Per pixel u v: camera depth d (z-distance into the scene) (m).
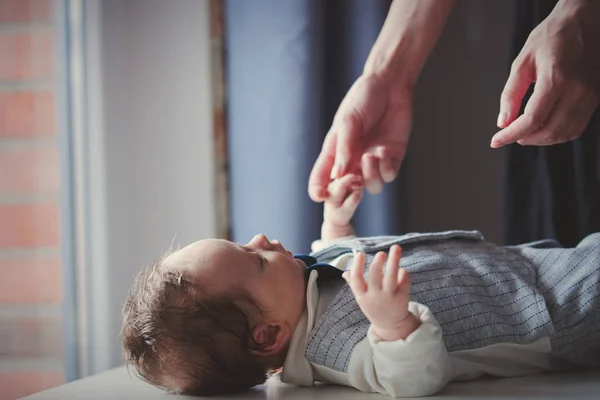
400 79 1.47
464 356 1.03
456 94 1.87
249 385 1.05
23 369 1.56
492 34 1.86
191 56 1.84
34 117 1.65
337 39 1.76
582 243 1.19
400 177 1.79
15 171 1.63
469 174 1.87
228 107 1.76
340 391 1.00
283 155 1.70
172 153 1.85
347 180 1.30
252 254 1.06
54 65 1.66
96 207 1.73
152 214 1.84
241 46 1.73
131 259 1.81
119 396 1.01
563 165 1.34
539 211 1.38
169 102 1.85
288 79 1.70
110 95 1.78
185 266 1.04
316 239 1.70
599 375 1.07
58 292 1.64
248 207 1.72
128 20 1.85
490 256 1.15
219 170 1.83
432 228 1.87
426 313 0.93
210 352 1.01
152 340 1.02
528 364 1.08
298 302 1.06
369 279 0.90
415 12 1.46
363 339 0.98
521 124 1.05
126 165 1.82
